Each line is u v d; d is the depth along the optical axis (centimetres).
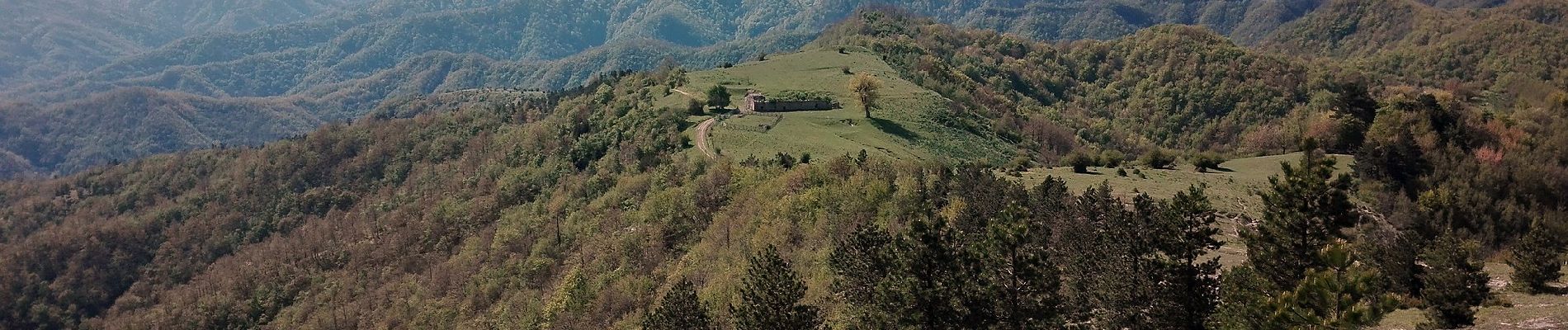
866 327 4122
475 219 16250
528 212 15012
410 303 12438
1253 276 3912
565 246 11906
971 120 19125
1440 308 3994
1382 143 11425
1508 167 11125
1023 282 4012
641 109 18662
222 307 15812
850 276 4328
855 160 10325
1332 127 14812
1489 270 5569
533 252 12075
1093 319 4300
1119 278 4003
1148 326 3925
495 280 11688
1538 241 4688
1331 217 4028
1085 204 5291
